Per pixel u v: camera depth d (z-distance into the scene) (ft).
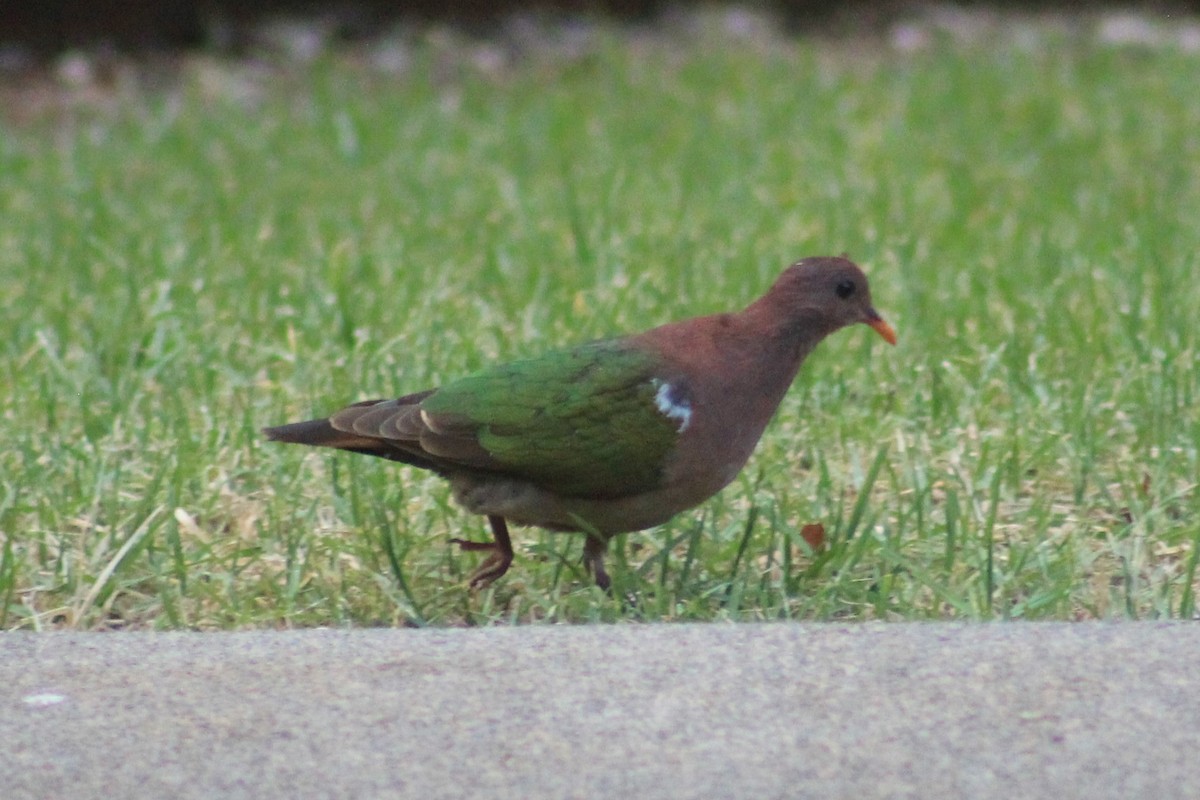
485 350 43.55
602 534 31.89
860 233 52.75
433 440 30.81
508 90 75.82
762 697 24.56
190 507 34.73
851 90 73.61
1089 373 40.14
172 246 53.47
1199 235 52.39
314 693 25.02
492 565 32.09
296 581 31.71
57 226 55.83
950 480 35.27
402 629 27.58
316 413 39.19
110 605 31.45
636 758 22.94
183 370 41.81
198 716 24.36
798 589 31.71
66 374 41.09
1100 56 80.53
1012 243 52.49
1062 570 31.55
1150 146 64.95
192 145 67.36
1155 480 34.83
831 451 37.63
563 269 50.08
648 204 57.77
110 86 78.33
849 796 21.95
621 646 26.40
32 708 24.70
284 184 61.93
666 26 88.63
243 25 85.87
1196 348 41.65
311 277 48.80
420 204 58.18
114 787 22.57
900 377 41.04
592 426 30.60
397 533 33.32
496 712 24.27
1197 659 25.45
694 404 30.94
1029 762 22.67
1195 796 21.85
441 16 88.74
